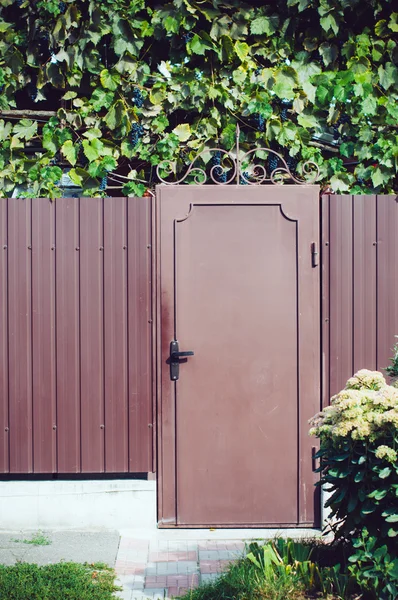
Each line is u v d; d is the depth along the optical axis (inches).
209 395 203.5
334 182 224.1
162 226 203.8
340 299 206.4
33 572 158.2
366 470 145.6
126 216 204.1
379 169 223.1
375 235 207.2
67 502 201.6
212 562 176.1
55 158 228.2
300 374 204.4
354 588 148.6
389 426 143.6
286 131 222.5
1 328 203.9
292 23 226.7
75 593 147.6
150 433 203.3
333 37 228.4
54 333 203.9
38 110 237.5
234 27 224.5
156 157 221.0
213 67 224.5
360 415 143.5
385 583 142.2
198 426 203.2
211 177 207.9
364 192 224.4
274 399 204.1
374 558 142.1
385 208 207.3
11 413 203.0
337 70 231.1
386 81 229.1
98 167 218.2
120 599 150.9
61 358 203.5
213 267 204.4
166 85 223.0
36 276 204.1
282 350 204.7
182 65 225.8
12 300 203.9
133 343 203.5
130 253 203.8
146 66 223.3
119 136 223.1
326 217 206.5
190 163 222.4
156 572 169.6
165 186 204.4
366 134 224.2
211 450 203.0
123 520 201.8
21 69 226.2
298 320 205.0
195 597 150.1
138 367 203.5
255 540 193.0
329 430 149.6
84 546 186.4
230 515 202.8
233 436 203.5
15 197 222.1
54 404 203.5
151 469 202.8
